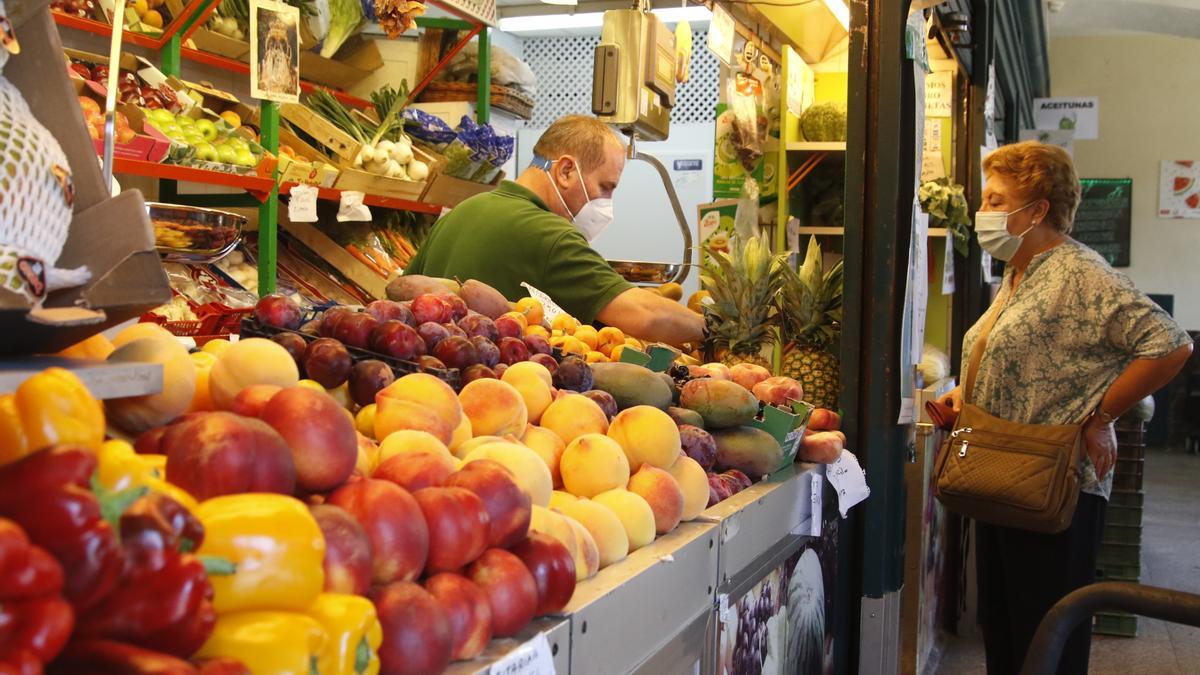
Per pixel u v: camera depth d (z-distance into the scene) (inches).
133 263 37.5
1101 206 476.4
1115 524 180.7
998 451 102.9
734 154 146.9
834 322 109.6
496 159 201.6
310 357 52.9
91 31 135.8
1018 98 318.0
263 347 42.1
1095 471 103.6
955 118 189.3
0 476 22.6
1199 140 464.8
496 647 39.4
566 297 103.7
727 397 77.4
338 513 33.0
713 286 110.0
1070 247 107.0
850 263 103.2
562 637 43.1
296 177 156.1
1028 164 110.0
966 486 103.5
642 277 130.6
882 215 101.7
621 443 61.6
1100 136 476.4
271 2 145.9
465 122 196.7
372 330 60.1
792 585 83.6
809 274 108.4
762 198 157.9
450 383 61.1
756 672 73.7
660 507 58.8
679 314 104.0
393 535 34.9
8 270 32.4
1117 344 101.1
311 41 179.9
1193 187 466.3
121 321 39.1
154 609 23.5
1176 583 205.0
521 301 89.4
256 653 26.7
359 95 207.2
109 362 34.5
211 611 25.2
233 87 179.9
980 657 159.8
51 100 39.3
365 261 176.1
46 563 20.7
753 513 71.1
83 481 23.0
